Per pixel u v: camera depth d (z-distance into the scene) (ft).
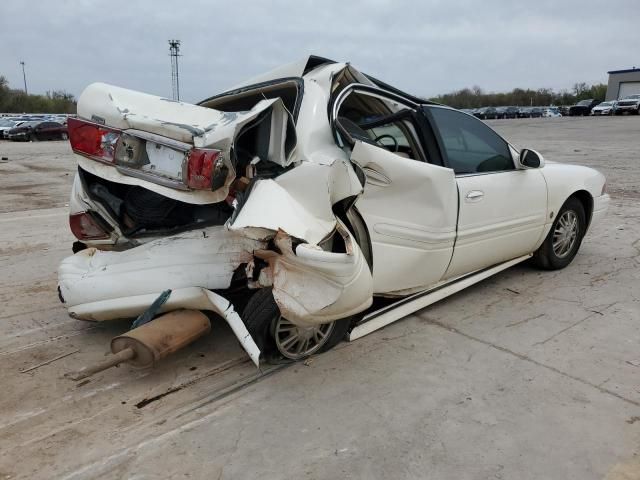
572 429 8.44
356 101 12.11
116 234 11.02
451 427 8.51
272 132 9.38
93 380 9.98
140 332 9.30
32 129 102.27
